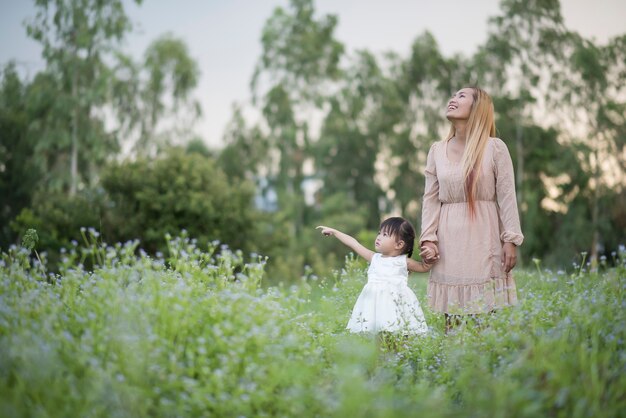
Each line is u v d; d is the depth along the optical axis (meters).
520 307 3.58
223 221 23.75
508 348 3.31
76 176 28.31
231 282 4.02
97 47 28.62
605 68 26.77
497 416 2.46
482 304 3.94
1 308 3.07
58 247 21.77
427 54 35.00
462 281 4.32
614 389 2.77
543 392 2.72
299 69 35.41
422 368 3.50
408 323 4.00
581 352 2.89
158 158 24.89
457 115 4.48
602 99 26.78
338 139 39.09
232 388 2.84
